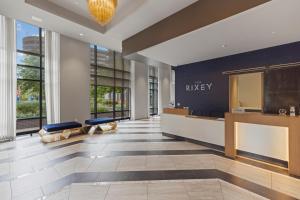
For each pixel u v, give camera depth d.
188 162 4.29
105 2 3.40
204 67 7.77
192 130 6.14
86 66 8.72
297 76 4.52
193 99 8.22
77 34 7.31
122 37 6.64
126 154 4.89
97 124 7.86
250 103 6.70
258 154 4.35
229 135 4.70
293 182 3.28
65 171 3.79
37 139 6.55
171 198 2.77
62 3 5.45
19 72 6.73
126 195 2.86
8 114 6.18
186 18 4.46
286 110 4.42
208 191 2.97
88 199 2.76
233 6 3.51
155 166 4.04
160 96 15.50
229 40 5.04
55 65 7.49
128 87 12.48
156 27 5.38
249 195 2.86
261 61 5.95
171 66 9.31
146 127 9.24
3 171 3.79
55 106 7.54
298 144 3.49
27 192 2.97
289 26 4.06
